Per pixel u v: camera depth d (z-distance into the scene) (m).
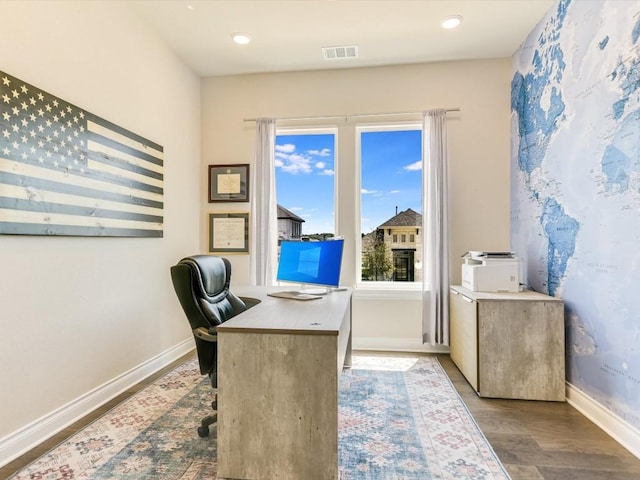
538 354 2.36
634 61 1.76
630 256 1.80
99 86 2.27
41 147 1.84
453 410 2.21
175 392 2.46
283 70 3.55
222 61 3.36
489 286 2.70
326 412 1.50
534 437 1.91
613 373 1.93
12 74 1.71
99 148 2.24
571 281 2.32
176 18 2.70
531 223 2.87
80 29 2.12
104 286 2.32
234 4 2.54
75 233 2.05
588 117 2.13
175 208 3.19
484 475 1.59
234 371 1.56
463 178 3.35
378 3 2.53
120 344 2.46
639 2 1.73
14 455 1.71
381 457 1.72
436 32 2.89
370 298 3.46
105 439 1.87
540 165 2.72
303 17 2.69
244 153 3.64
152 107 2.85
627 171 1.82
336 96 3.52
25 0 1.78
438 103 3.39
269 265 3.45
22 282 1.76
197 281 1.84
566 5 2.36
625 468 1.65
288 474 1.53
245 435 1.56
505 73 3.30
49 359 1.91
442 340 3.21
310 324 1.58
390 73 3.45
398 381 2.67
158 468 1.63
